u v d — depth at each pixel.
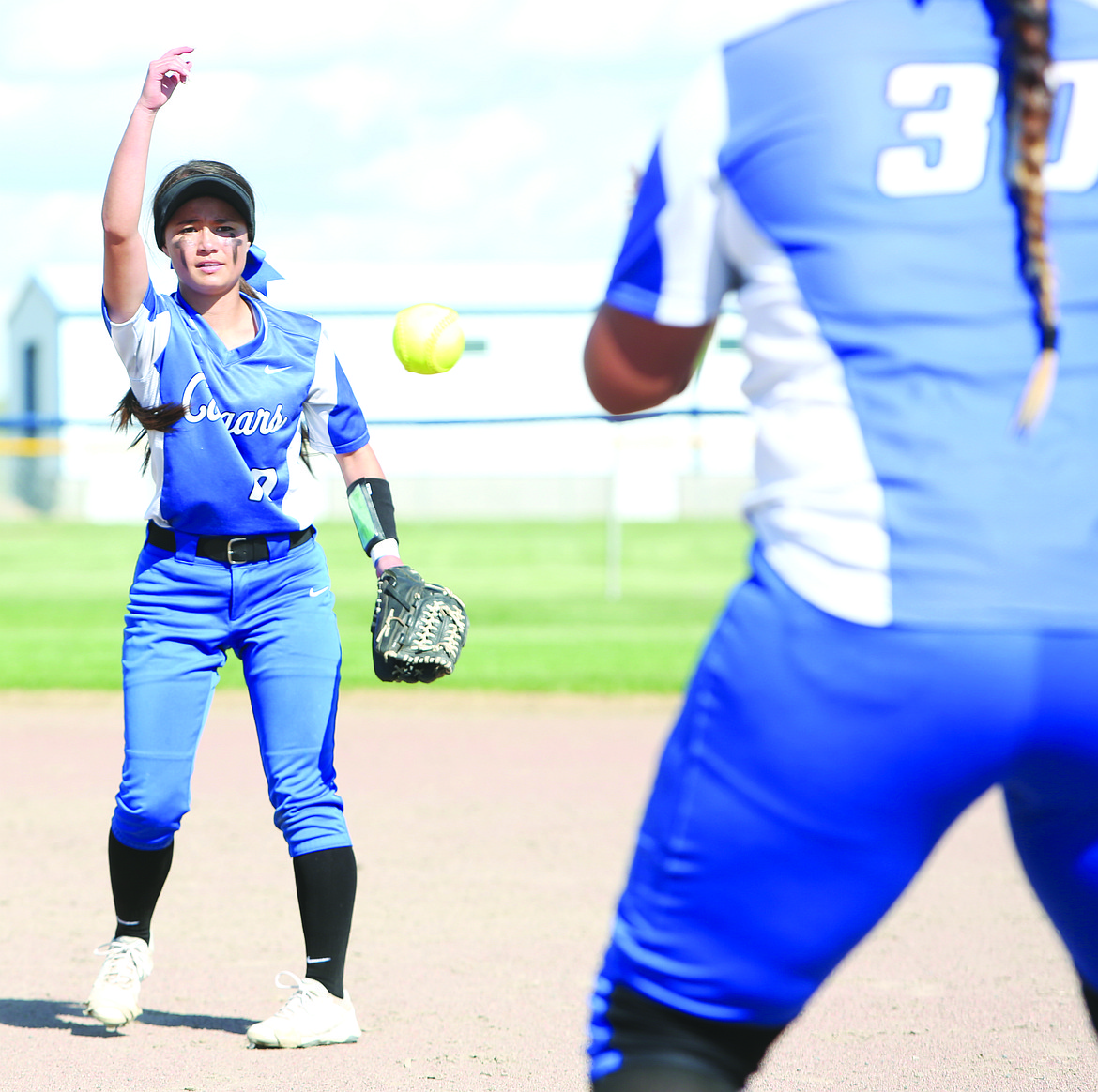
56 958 17.02
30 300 155.38
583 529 116.88
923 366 6.44
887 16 6.74
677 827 6.86
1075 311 6.50
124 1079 12.80
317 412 14.25
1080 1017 14.79
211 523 13.67
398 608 13.45
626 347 7.32
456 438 142.00
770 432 6.78
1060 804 6.79
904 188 6.54
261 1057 13.46
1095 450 6.49
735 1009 7.00
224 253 13.39
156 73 12.44
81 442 141.00
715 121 6.81
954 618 6.31
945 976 16.36
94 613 62.84
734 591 6.96
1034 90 6.43
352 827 24.39
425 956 17.02
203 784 28.22
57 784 28.12
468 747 32.69
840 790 6.54
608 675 42.56
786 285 6.67
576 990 15.67
